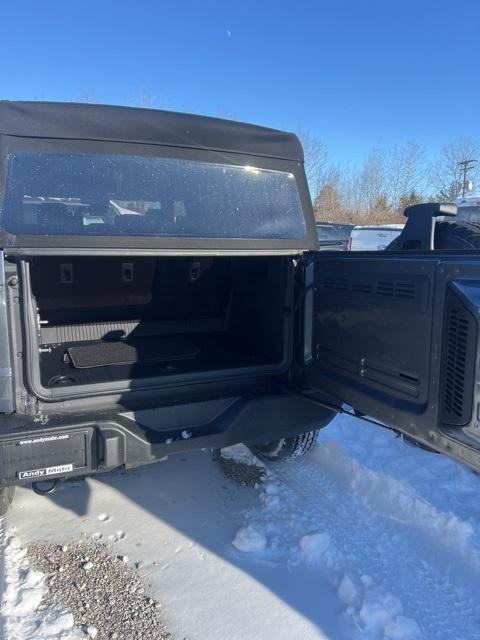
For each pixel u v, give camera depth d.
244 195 3.23
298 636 2.37
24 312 2.57
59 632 2.33
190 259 4.30
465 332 2.02
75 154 2.81
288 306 3.29
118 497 3.46
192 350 3.77
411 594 2.64
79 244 2.70
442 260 2.19
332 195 45.03
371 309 2.60
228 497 3.50
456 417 2.10
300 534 3.09
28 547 2.92
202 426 3.01
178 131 3.06
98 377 3.06
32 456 2.51
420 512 3.19
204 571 2.78
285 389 3.24
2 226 2.56
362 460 3.88
